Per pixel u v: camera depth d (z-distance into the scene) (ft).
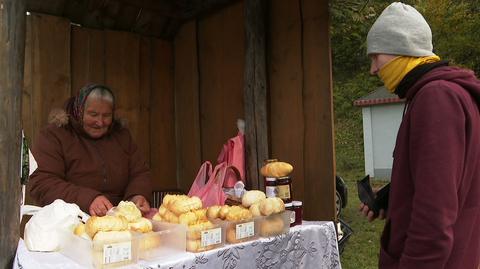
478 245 3.85
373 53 4.36
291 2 8.78
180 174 11.55
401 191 3.97
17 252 5.21
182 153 11.49
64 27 9.73
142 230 5.31
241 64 9.84
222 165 7.47
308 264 6.73
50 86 9.52
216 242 5.58
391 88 4.31
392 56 4.22
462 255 3.72
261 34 8.99
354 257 16.51
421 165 3.62
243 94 9.77
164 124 11.46
